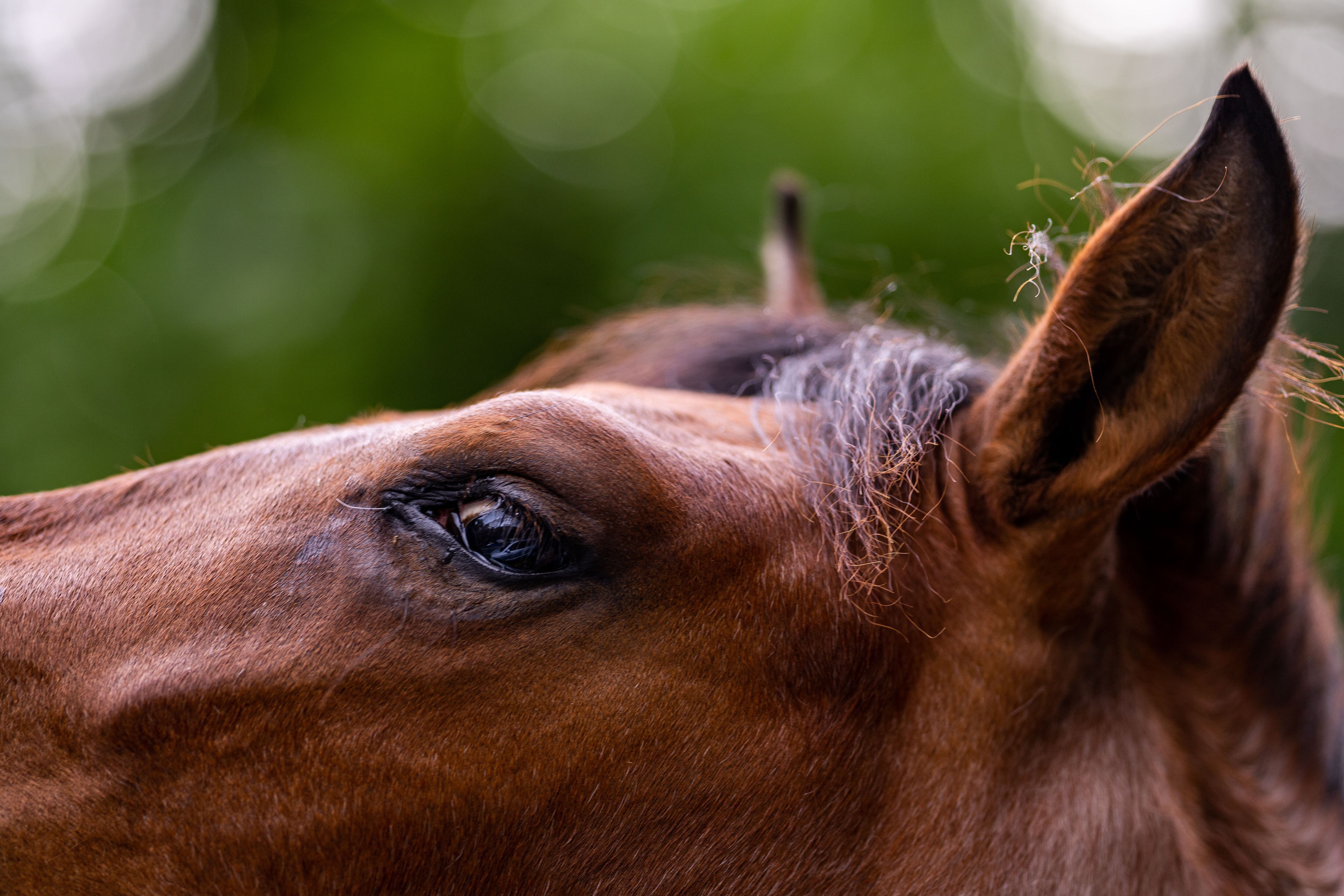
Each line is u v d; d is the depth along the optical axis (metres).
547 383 1.83
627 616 1.65
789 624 1.66
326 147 4.67
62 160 5.72
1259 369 1.66
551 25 4.95
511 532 1.64
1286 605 1.73
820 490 1.67
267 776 1.64
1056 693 1.68
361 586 1.64
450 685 1.64
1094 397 1.66
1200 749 1.71
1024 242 1.67
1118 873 1.68
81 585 1.65
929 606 1.67
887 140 4.48
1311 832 1.72
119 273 4.65
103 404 4.36
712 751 1.65
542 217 4.58
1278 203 1.61
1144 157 4.92
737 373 1.76
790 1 4.75
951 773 1.67
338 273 4.35
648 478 1.65
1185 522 1.71
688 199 4.45
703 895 1.65
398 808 1.64
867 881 1.66
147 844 1.64
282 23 5.14
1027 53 5.12
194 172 4.95
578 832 1.65
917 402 1.70
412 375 4.32
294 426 4.14
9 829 1.63
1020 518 1.67
